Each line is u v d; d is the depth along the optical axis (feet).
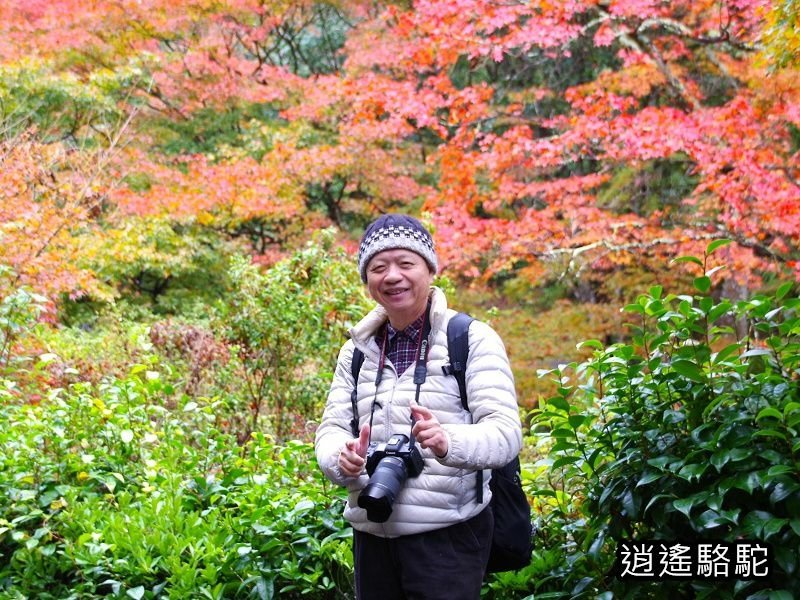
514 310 38.81
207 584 9.66
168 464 11.58
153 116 44.04
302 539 9.89
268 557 9.91
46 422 11.44
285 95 43.75
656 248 29.76
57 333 24.76
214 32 43.73
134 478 11.56
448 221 31.09
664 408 8.80
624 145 27.68
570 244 30.60
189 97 43.24
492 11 28.12
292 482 11.53
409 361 7.60
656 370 8.99
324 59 55.01
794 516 7.71
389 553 7.47
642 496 8.71
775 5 17.92
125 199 34.91
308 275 17.98
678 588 8.61
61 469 11.00
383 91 30.76
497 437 6.96
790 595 7.63
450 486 7.18
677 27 30.53
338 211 44.34
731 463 8.11
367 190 43.19
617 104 27.30
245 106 44.50
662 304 8.79
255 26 45.03
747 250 26.96
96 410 11.76
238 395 17.84
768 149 25.68
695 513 8.32
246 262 18.29
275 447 12.37
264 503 10.41
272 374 17.76
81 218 25.25
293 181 39.01
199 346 18.79
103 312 33.68
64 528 10.26
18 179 23.85
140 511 10.67
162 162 41.34
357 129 36.50
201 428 13.26
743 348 9.49
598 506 9.14
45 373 16.05
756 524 7.77
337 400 7.97
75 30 39.37
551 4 27.71
